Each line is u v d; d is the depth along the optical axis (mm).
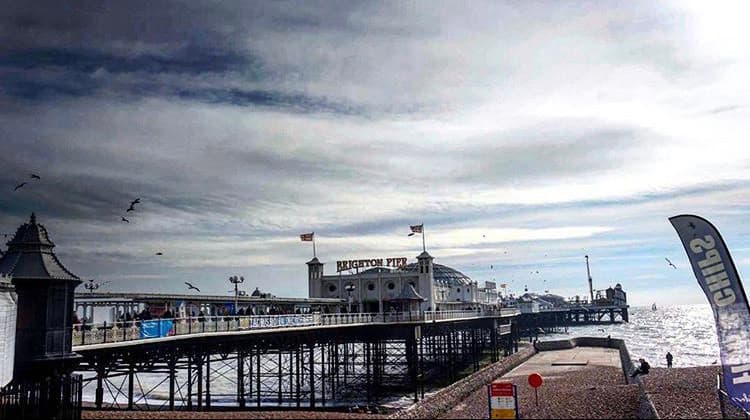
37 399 26281
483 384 51750
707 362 93125
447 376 73625
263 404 56156
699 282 27438
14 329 26484
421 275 91438
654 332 190750
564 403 38812
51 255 29641
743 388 26453
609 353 89938
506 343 110375
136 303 40969
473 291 125250
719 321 27016
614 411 35375
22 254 28844
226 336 42875
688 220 27719
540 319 198000
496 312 99438
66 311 29141
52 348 28203
